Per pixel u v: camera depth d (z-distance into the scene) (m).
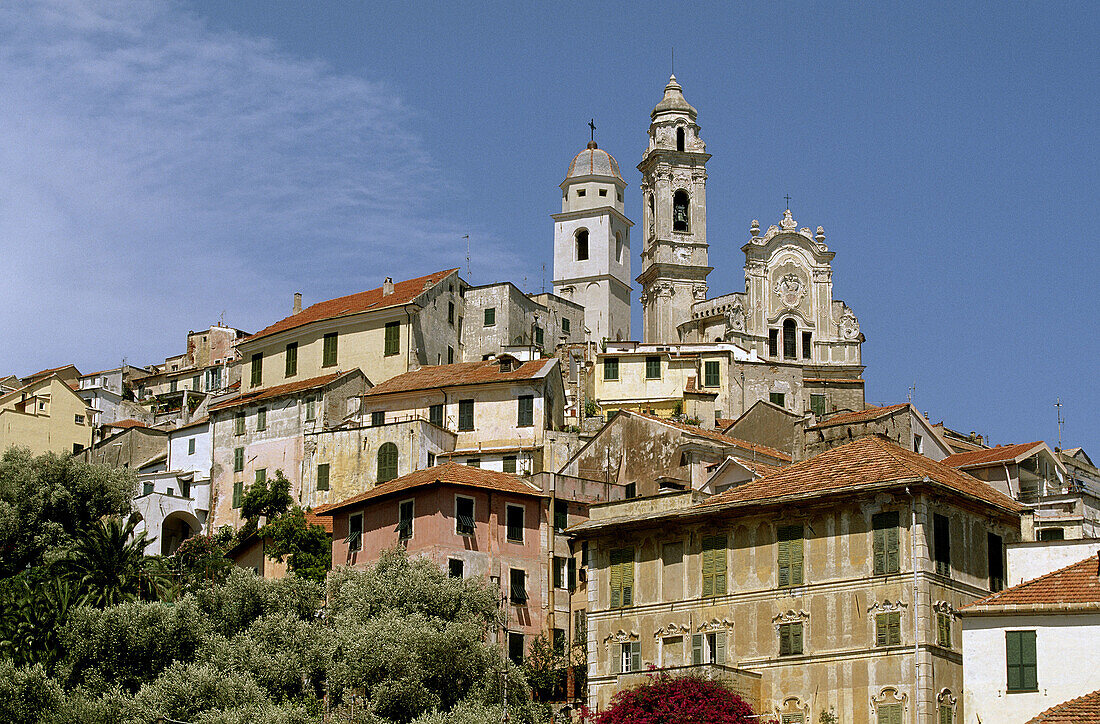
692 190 136.50
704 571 61.97
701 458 83.00
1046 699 50.28
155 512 106.75
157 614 66.69
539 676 69.94
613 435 86.12
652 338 133.88
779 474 62.88
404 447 100.62
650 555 63.72
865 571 58.28
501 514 76.25
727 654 60.41
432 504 74.75
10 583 82.38
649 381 114.25
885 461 60.12
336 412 107.81
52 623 71.38
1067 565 55.81
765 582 60.31
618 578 64.31
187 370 155.25
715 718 55.91
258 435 109.50
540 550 76.81
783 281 126.62
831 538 59.38
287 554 87.81
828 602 58.72
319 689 64.69
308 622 68.81
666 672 58.94
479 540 75.06
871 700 56.78
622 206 158.88
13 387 145.25
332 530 86.31
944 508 59.06
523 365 105.62
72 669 65.38
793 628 59.12
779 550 60.31
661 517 62.88
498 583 74.75
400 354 113.38
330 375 113.44
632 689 58.66
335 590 70.69
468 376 105.00
